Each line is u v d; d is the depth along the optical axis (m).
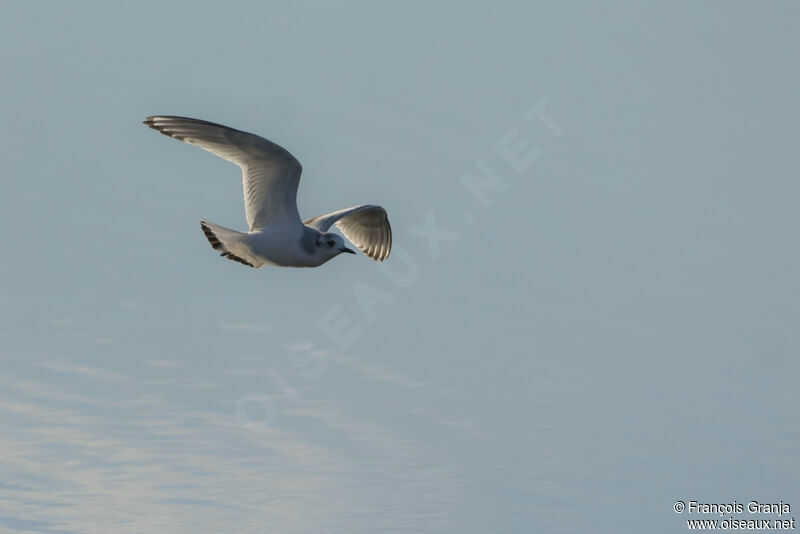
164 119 17.42
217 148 17.67
